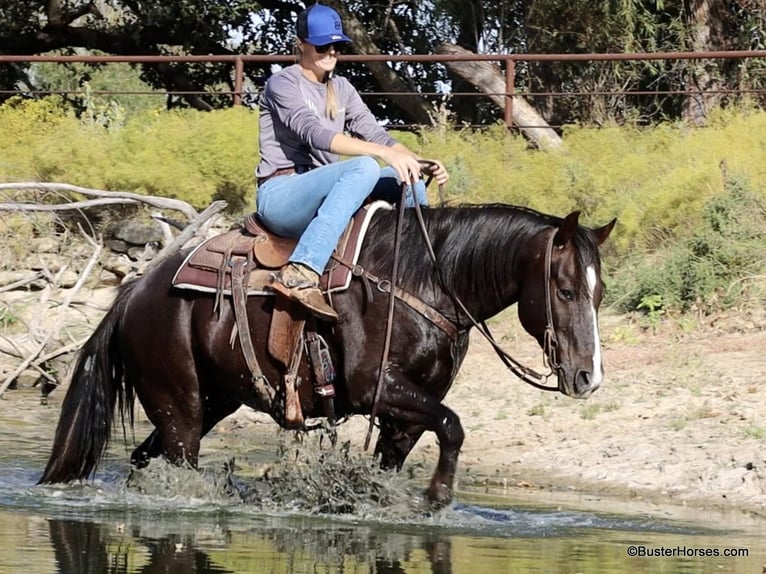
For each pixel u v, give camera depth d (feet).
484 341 41.42
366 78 78.28
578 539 20.98
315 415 22.75
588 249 21.21
